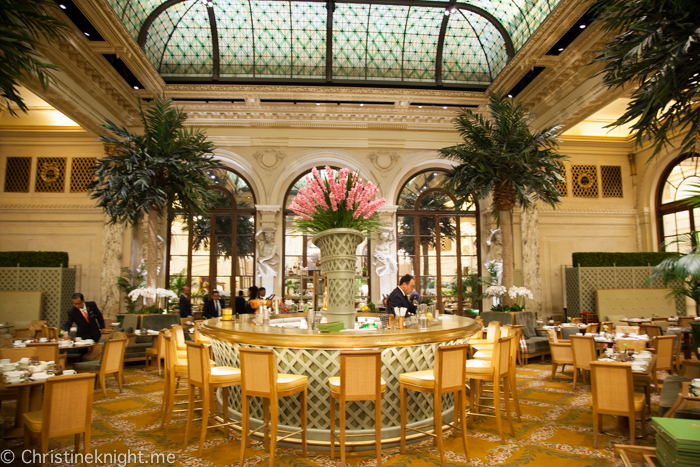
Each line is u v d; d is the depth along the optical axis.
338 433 3.72
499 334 5.09
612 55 3.61
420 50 11.26
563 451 3.66
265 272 11.18
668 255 11.53
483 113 11.71
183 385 6.36
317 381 3.79
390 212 11.57
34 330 7.90
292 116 11.57
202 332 4.52
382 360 3.83
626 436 4.00
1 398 4.08
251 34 10.77
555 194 8.80
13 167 11.56
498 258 11.59
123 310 10.58
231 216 11.91
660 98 3.29
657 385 5.53
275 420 3.30
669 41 3.22
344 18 10.61
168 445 3.84
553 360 6.54
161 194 8.27
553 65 9.29
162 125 8.49
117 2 8.62
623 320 10.09
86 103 9.16
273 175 11.59
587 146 12.91
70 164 11.59
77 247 11.30
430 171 12.46
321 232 4.35
